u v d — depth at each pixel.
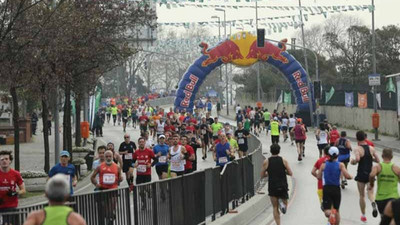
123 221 12.29
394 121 50.78
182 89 56.97
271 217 19.08
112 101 78.06
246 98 107.44
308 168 32.31
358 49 92.75
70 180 15.01
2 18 22.20
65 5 25.28
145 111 64.62
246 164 21.44
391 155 14.16
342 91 63.97
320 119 62.75
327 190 15.17
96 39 26.95
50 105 27.70
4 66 22.41
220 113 99.44
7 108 49.94
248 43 56.78
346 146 24.03
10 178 13.10
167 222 13.85
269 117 57.19
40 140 53.94
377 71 87.25
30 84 24.03
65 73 25.45
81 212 10.95
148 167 21.20
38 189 24.75
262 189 24.64
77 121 39.84
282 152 41.00
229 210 18.39
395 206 8.04
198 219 15.75
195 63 57.00
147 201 12.98
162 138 22.23
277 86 95.50
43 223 7.18
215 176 17.34
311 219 18.12
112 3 29.38
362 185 17.08
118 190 12.17
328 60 99.00
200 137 39.56
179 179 14.62
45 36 22.78
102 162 16.36
